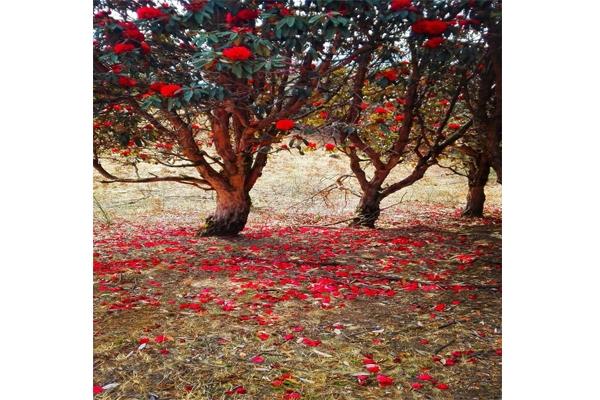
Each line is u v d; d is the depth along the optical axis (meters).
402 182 3.84
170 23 2.18
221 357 1.73
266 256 2.94
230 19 2.21
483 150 3.49
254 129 2.91
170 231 3.52
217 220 3.46
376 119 3.29
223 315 2.06
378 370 1.64
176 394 1.54
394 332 1.92
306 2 2.19
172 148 3.49
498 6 2.22
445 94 3.61
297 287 2.40
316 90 2.73
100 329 1.92
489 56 2.46
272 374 1.63
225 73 2.35
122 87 2.53
